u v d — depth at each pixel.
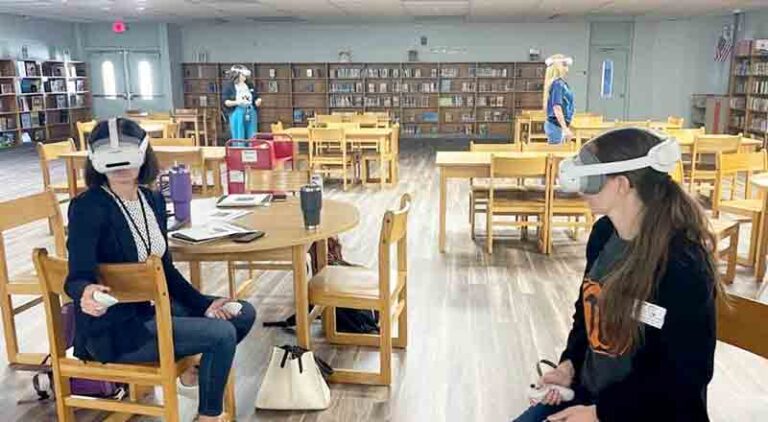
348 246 5.05
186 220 2.73
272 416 2.52
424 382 2.80
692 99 12.60
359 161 8.18
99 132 2.04
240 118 9.44
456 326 3.41
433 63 13.48
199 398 2.09
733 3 9.51
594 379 1.49
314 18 12.25
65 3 9.67
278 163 5.52
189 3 9.63
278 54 13.83
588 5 9.92
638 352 1.32
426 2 9.50
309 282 2.80
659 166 1.29
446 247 4.99
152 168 2.16
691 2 9.42
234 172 4.82
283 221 2.76
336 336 3.19
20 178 8.48
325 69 13.66
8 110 11.63
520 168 4.68
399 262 3.02
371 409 2.58
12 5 9.94
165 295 1.92
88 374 2.06
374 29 13.51
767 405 2.59
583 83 13.38
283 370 2.56
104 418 2.50
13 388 2.75
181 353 2.04
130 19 12.48
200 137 12.55
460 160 4.94
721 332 1.60
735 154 4.97
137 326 2.03
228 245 2.37
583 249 4.91
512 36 13.30
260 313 3.62
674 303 1.24
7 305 2.91
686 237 1.27
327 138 7.46
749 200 4.54
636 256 1.29
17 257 4.72
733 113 10.89
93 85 13.94
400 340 3.13
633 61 13.22
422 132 13.71
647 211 1.30
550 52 13.30
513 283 4.12
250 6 10.03
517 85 13.41
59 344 2.08
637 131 1.33
